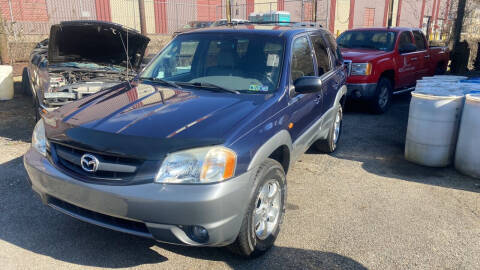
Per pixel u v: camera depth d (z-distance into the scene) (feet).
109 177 8.40
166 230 8.15
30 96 29.25
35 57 24.13
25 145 18.29
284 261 10.02
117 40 21.90
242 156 8.69
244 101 10.57
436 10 114.01
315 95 14.01
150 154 8.16
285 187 10.78
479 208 13.20
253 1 84.28
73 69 21.45
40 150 9.95
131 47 22.66
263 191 9.89
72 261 9.77
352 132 22.21
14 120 22.72
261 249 9.97
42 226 11.32
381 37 29.04
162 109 9.82
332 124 17.10
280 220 10.77
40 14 56.80
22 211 12.11
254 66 12.16
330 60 16.88
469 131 15.43
